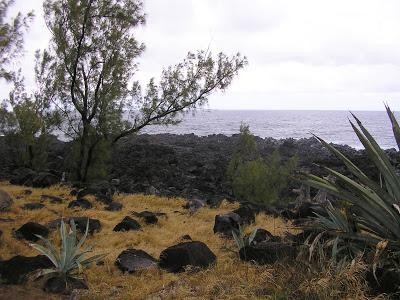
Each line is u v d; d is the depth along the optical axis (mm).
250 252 6633
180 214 11000
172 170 22859
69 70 16547
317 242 5672
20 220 9273
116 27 16625
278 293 4930
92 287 5809
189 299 5180
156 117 17609
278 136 72312
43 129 19250
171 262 6586
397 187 5336
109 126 16906
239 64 22484
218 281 5691
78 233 8531
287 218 10672
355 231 5789
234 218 9273
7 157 23031
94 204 11297
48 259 6324
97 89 16594
